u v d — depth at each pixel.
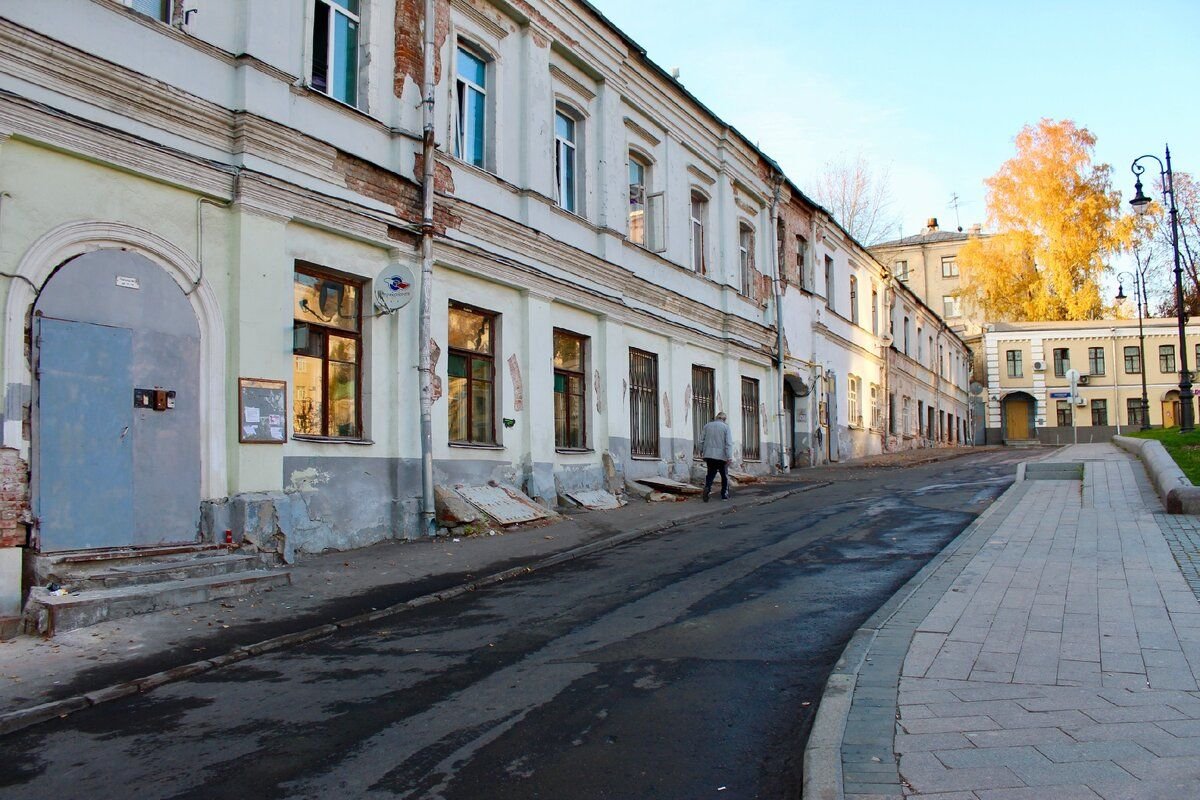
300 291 11.64
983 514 12.70
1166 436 23.95
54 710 5.64
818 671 6.14
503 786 4.38
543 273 16.00
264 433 10.57
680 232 21.80
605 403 17.97
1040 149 50.56
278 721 5.45
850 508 14.99
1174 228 25.83
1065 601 7.37
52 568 8.16
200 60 10.28
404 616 8.40
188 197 10.06
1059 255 50.09
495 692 5.89
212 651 7.01
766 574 9.63
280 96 11.17
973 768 4.10
